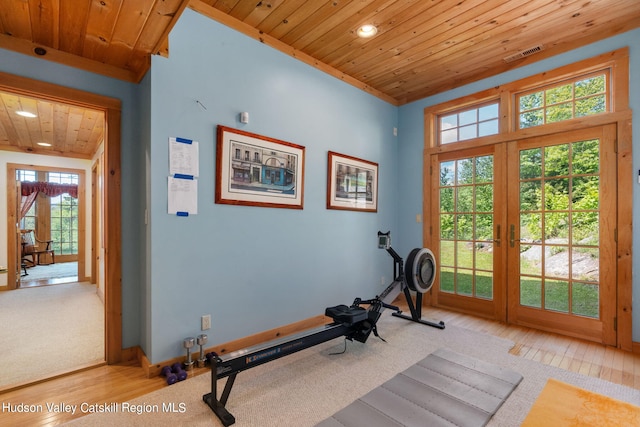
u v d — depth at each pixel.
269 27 2.81
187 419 1.80
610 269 2.90
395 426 1.73
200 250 2.50
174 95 2.36
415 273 3.30
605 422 1.60
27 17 1.90
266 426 1.74
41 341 2.92
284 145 3.05
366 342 2.94
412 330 3.26
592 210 3.02
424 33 2.91
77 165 5.84
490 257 3.70
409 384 2.18
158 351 2.29
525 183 3.46
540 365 2.47
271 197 2.96
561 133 3.20
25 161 5.34
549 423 1.59
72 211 8.56
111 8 1.81
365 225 4.02
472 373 2.34
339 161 3.63
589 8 2.57
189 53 2.43
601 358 2.62
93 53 2.33
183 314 2.41
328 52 3.25
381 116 4.29
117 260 2.53
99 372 2.35
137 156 2.62
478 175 3.81
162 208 2.30
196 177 2.46
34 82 2.20
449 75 3.80
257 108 2.85
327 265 3.51
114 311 2.50
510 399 2.00
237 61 2.70
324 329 2.53
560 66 3.16
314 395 2.04
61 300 4.43
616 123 2.88
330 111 3.54
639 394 2.06
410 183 4.45
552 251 3.26
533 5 2.52
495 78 3.63
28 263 7.55
